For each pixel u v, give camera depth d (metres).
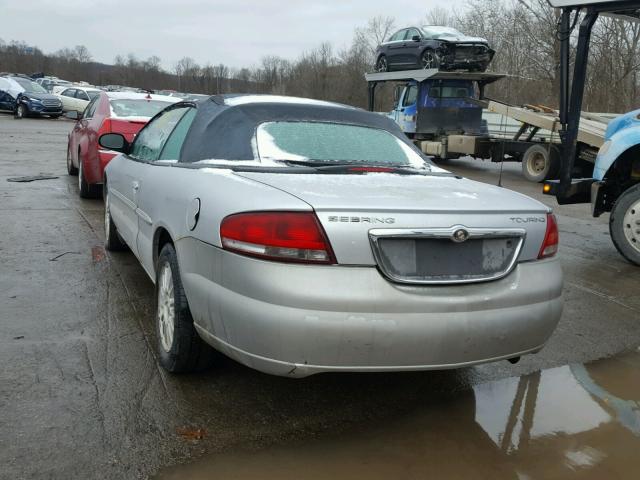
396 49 18.61
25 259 5.48
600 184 6.87
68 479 2.41
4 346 3.58
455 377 3.57
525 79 29.34
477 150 16.20
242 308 2.57
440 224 2.67
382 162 3.70
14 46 104.00
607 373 3.70
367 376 3.52
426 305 2.59
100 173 8.07
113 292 4.68
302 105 3.94
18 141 17.52
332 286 2.50
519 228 2.88
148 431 2.78
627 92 22.48
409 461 2.69
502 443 2.87
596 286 5.59
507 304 2.78
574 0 6.71
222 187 2.93
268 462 2.62
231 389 3.24
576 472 2.66
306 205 2.56
